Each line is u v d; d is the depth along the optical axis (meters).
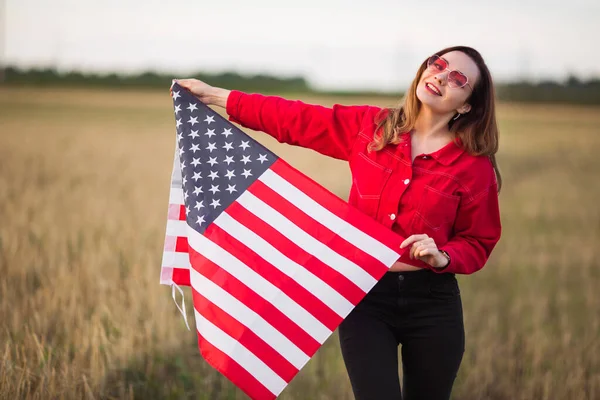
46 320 5.72
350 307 3.70
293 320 3.76
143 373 5.20
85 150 21.55
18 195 11.76
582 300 8.02
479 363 5.89
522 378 5.69
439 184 3.63
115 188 13.88
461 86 3.57
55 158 18.64
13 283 6.85
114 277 7.15
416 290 3.64
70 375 4.82
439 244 3.69
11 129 27.94
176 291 6.94
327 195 3.85
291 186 3.91
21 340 5.38
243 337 3.78
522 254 10.32
